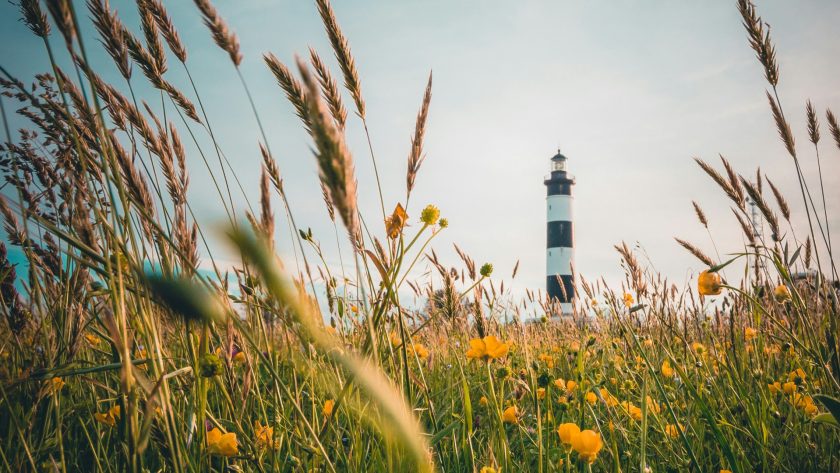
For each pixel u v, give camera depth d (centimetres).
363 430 169
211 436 144
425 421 234
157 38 185
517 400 243
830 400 159
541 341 446
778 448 224
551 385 239
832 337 216
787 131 257
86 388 202
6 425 141
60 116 144
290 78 153
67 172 130
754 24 267
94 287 151
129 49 181
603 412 260
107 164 103
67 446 178
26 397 139
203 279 101
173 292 58
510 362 285
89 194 118
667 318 346
